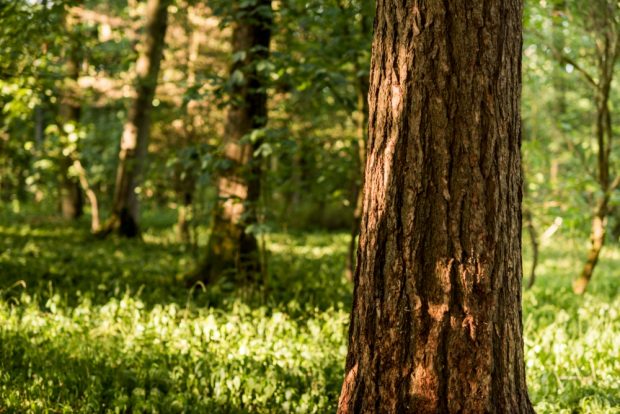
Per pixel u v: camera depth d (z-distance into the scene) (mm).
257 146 7734
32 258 9531
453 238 2826
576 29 7703
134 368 4730
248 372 4598
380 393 2936
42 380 4242
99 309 6250
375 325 2963
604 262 12188
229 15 7293
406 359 2879
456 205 2826
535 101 8930
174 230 17156
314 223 19297
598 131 7949
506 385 2895
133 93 13227
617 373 4766
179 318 6117
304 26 7504
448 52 2834
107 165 17719
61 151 14367
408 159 2881
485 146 2840
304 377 4598
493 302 2846
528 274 10438
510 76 2930
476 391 2820
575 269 11195
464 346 2822
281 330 5695
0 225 14758
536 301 7645
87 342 5164
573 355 5137
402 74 2902
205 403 4109
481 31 2838
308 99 7758
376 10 3086
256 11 6844
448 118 2834
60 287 7480
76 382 4340
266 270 7223
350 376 3109
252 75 7109
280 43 7918
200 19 11898
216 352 5031
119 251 11359
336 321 6148
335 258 11938
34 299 6133
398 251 2896
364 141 7902
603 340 5547
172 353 5008
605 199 8023
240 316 6184
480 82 2830
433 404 2838
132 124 13344
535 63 8578
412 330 2867
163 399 4180
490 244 2838
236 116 7680
